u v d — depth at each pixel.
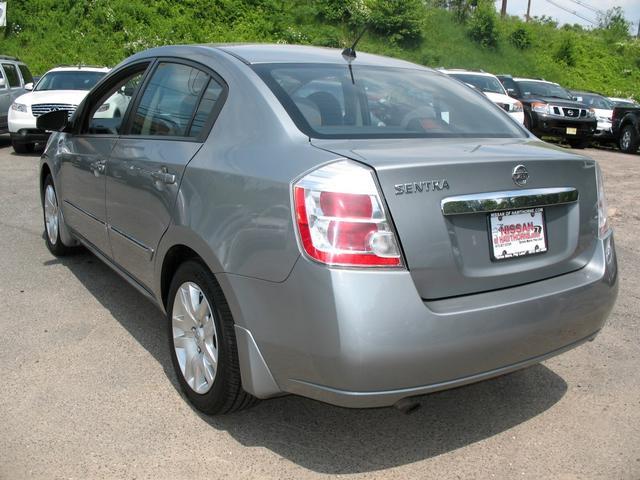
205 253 2.83
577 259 3.00
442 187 2.51
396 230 2.41
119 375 3.50
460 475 2.75
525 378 3.68
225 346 2.80
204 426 3.03
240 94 3.06
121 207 3.79
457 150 2.73
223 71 3.25
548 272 2.87
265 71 3.16
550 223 2.88
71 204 4.78
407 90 3.46
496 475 2.76
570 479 2.74
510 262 2.74
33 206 7.51
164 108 3.61
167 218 3.19
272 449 2.88
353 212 2.37
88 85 12.55
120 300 4.61
